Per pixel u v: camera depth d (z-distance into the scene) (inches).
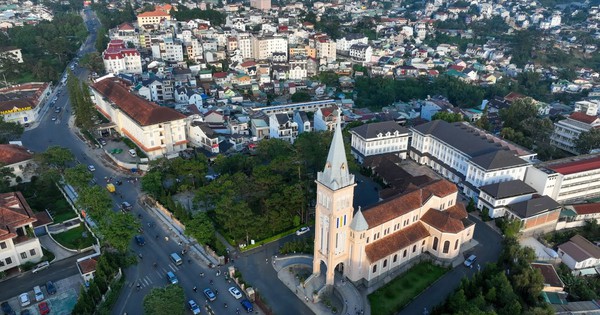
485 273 4571.9
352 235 4399.6
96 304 4183.1
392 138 7544.3
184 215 5526.6
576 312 4202.8
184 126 7726.4
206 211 5816.9
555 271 4763.8
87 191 5118.1
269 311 4205.2
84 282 4591.5
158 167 6594.5
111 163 7327.8
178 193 6397.6
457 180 6884.8
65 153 6422.2
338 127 3961.6
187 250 5157.5
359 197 6427.2
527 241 5536.4
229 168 6678.2
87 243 5132.9
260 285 4621.1
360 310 4264.3
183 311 3900.1
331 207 4151.1
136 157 7465.6
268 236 5369.1
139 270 4803.2
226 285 4598.9
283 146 6973.4
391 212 4699.8
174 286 3951.8
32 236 4808.1
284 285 4645.7
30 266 4744.1
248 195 5610.2
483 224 5816.9
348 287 4571.9
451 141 7096.5
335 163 4052.7
